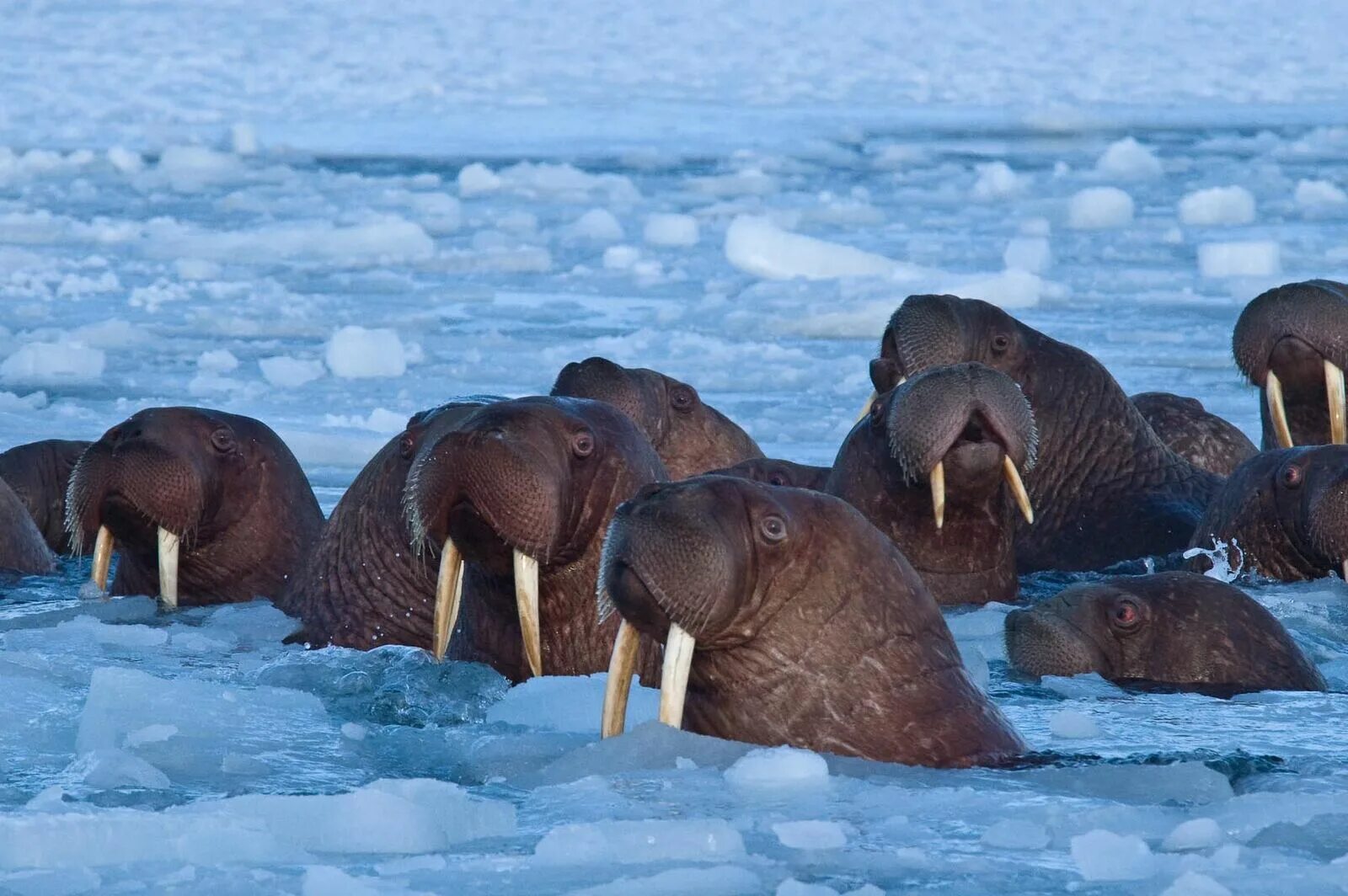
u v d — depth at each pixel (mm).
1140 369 60875
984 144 140000
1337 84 184250
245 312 73938
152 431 29781
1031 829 17328
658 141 142000
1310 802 18203
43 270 84938
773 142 139875
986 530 30828
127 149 131875
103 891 15680
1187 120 155000
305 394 58875
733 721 20203
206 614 29812
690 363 63719
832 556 19969
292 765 20484
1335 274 81750
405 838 17391
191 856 16734
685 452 37625
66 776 19719
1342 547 30797
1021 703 24078
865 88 182250
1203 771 19562
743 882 15914
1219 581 26547
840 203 108250
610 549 19375
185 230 97000
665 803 18328
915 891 15672
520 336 69750
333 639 28125
